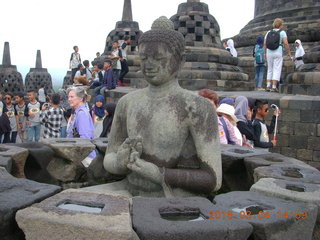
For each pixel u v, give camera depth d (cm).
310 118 780
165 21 287
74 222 176
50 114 722
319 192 244
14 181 243
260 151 379
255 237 196
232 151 377
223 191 370
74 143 408
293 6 1902
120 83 1555
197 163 288
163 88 288
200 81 1285
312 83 1009
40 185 239
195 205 216
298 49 1411
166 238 178
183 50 288
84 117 537
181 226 184
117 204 204
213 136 278
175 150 282
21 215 183
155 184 276
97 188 305
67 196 215
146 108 287
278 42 1089
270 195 244
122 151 272
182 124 278
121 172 286
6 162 300
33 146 386
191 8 1455
